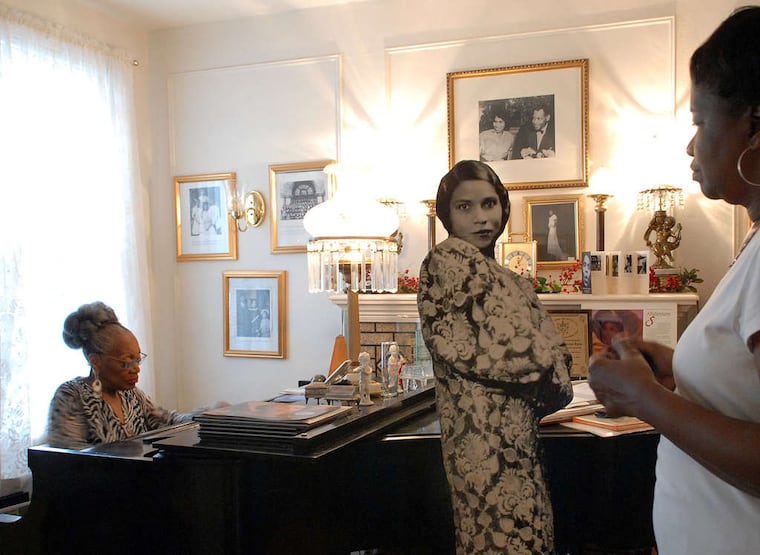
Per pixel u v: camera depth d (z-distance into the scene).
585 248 4.04
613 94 3.98
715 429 0.80
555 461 1.89
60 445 2.33
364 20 4.38
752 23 0.82
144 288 4.57
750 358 0.84
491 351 1.31
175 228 4.79
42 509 1.93
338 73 4.41
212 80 4.69
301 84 4.50
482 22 4.18
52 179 3.87
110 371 2.55
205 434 1.75
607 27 3.97
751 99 0.82
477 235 1.38
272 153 4.57
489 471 1.30
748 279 0.83
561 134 4.05
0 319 3.47
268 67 4.56
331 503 1.85
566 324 3.41
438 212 1.43
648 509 1.90
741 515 0.86
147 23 4.68
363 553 2.68
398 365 2.31
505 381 1.31
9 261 3.53
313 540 1.77
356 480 1.94
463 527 1.33
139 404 2.74
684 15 3.87
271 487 1.72
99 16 4.44
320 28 4.46
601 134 4.01
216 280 4.72
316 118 4.47
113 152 4.34
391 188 4.20
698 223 3.87
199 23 4.70
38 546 1.93
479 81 4.17
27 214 3.69
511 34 4.12
